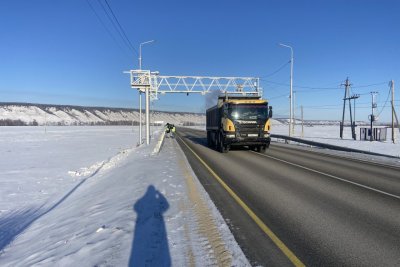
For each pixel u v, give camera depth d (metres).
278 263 5.33
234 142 24.33
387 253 5.71
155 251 5.61
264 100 24.78
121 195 10.34
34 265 5.59
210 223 7.18
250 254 5.68
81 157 26.70
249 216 7.91
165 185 11.53
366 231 6.84
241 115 24.36
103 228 6.93
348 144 35.06
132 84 35.91
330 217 7.83
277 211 8.36
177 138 51.16
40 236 7.51
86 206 9.66
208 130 33.28
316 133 73.56
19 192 13.50
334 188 11.31
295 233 6.73
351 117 53.78
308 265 5.27
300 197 9.94
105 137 59.19
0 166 21.23
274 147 31.22
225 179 13.23
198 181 12.46
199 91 46.34
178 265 5.10
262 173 14.83
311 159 20.69
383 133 42.50
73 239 6.64
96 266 5.12
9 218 9.93
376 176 13.91
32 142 44.75
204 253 5.57
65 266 5.32
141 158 21.19
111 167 18.78
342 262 5.37
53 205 11.24
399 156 21.98
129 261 5.23
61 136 61.62
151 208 8.39
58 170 19.45
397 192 10.64
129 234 6.44
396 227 7.09
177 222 7.21
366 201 9.41
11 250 6.95
